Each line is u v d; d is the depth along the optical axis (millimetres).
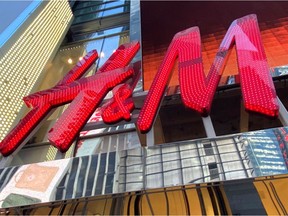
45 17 11828
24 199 4008
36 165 4496
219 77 5492
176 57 6559
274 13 9188
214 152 3906
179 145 4172
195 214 3373
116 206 3744
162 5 11898
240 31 6418
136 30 10867
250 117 6523
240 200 3457
